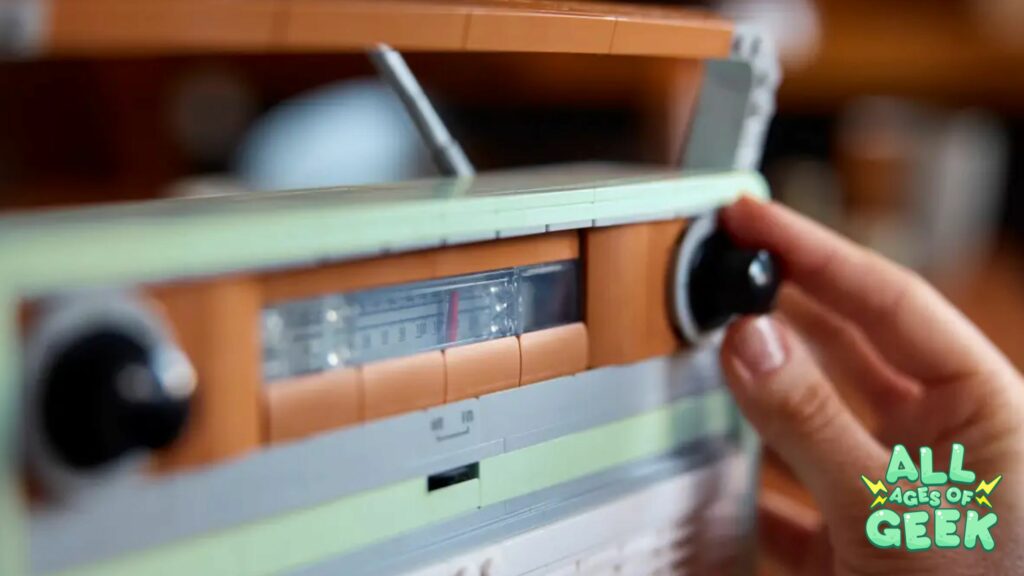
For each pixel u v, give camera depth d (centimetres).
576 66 119
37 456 22
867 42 124
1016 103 125
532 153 132
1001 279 121
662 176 40
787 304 55
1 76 112
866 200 117
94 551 25
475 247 32
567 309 36
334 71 121
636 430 39
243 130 122
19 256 22
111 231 24
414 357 31
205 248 25
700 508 41
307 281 28
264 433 27
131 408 22
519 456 35
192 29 25
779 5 116
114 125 117
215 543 27
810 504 58
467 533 33
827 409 41
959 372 46
